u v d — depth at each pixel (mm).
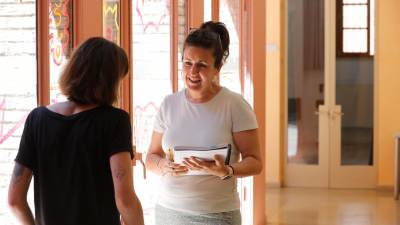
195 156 2818
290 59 9781
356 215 7773
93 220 2160
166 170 2920
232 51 5980
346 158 9742
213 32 2980
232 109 2965
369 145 9727
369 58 9680
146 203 3912
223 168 2795
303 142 9844
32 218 2230
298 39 9781
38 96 2787
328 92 9766
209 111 2961
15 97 2678
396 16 9562
